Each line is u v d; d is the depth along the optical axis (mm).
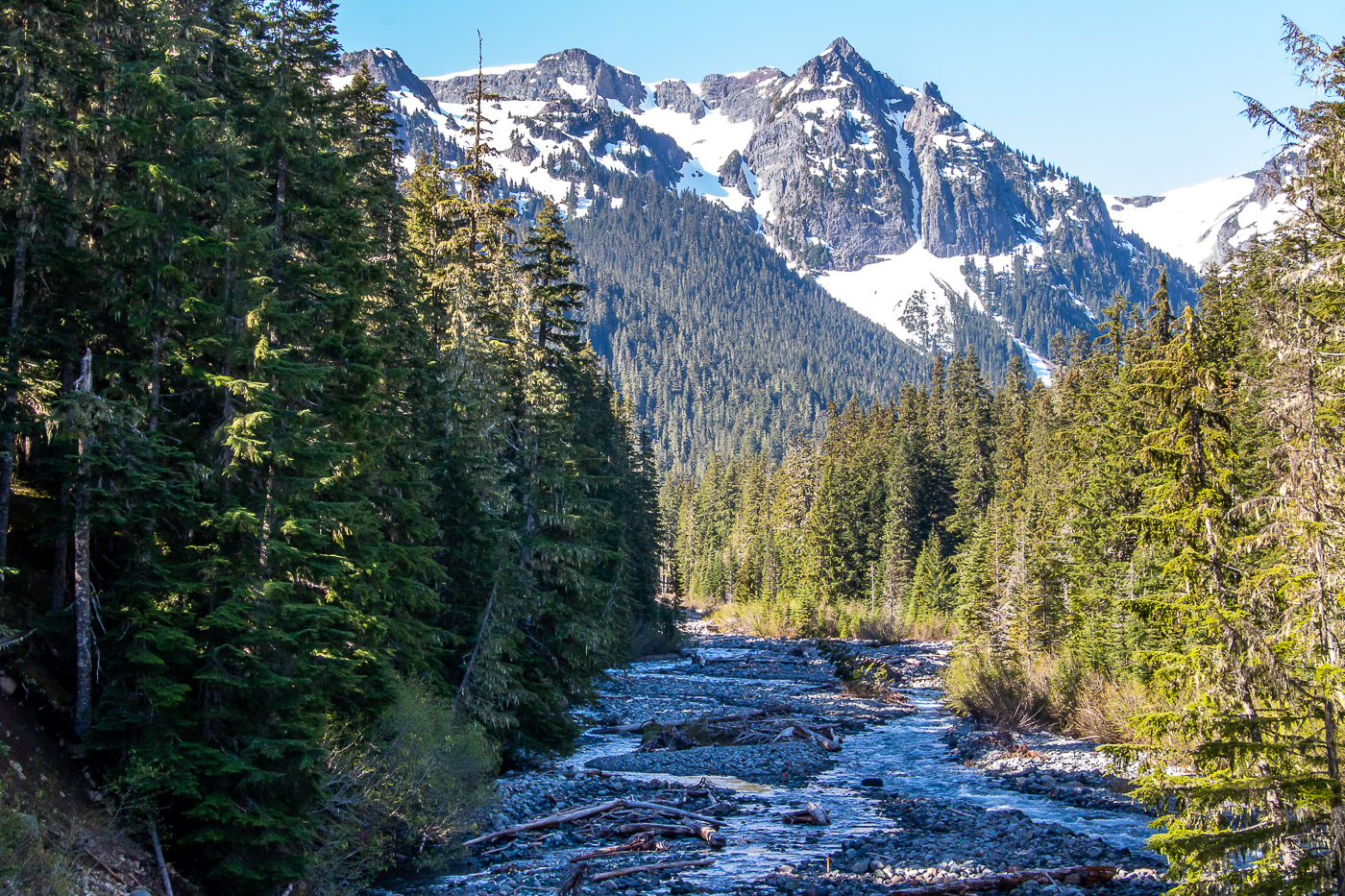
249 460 13734
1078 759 25891
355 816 15211
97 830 11336
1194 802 10898
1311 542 10898
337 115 21281
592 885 15242
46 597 13828
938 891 14867
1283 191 17000
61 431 12109
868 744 30922
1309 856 9961
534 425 25234
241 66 17438
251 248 13906
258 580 13219
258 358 13281
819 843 18141
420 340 24688
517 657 22781
